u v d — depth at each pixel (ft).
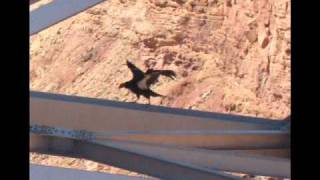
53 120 44.11
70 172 36.11
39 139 38.11
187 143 42.55
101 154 38.17
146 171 37.40
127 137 40.73
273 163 40.09
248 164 40.14
